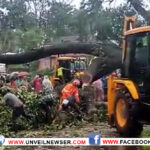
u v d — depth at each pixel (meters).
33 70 37.19
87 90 14.71
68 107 13.18
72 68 21.20
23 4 61.06
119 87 10.48
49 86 16.08
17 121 11.84
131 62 9.83
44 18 60.34
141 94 9.45
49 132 11.17
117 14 37.69
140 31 9.48
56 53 15.57
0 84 14.90
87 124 13.02
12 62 15.82
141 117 9.50
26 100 12.83
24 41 47.91
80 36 44.03
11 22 58.59
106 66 14.77
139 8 30.86
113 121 10.92
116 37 37.53
